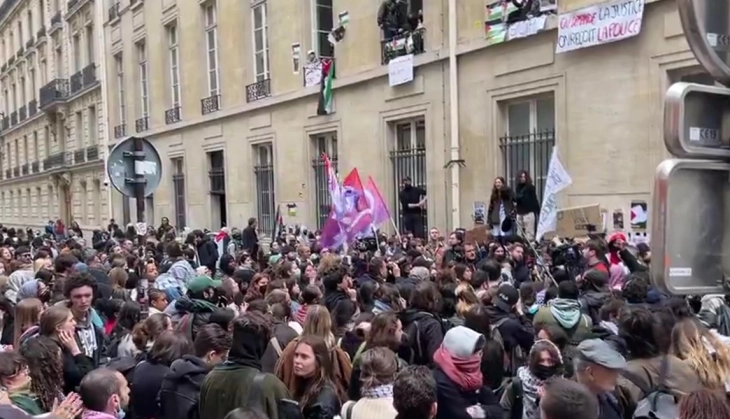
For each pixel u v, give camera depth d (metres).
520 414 3.94
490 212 11.07
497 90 12.30
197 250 12.91
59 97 36.78
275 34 18.61
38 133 43.59
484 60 12.55
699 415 2.47
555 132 11.38
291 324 5.63
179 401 4.02
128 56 28.09
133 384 4.30
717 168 2.18
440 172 13.55
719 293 2.17
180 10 23.39
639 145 10.05
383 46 14.98
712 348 3.59
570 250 8.73
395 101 14.62
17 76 48.84
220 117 21.23
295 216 18.02
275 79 18.70
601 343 3.50
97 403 3.49
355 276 8.37
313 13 17.48
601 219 10.41
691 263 2.15
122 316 5.83
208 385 3.79
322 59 16.55
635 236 10.05
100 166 31.91
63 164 37.56
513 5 11.77
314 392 3.97
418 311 5.21
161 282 7.71
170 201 25.08
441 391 3.78
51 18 39.12
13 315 5.99
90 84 32.50
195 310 5.81
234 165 20.88
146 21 26.14
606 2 10.34
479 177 12.73
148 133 26.31
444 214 13.45
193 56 22.69
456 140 13.07
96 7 30.97
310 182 17.56
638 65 10.04
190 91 23.09
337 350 4.48
